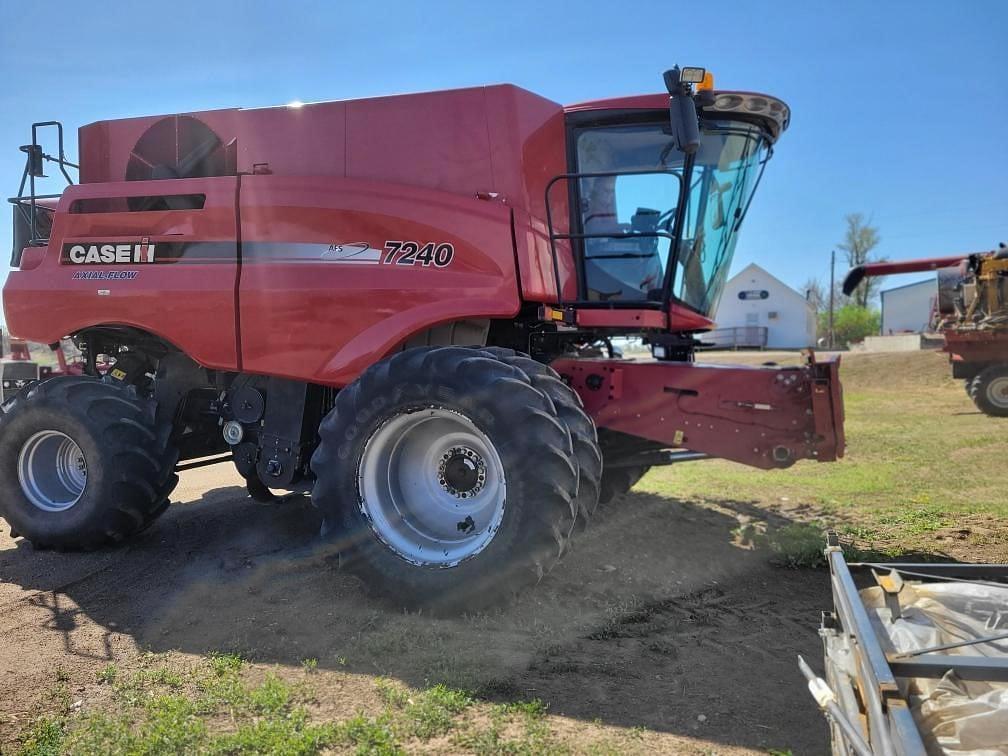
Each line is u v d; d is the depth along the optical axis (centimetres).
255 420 539
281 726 295
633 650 367
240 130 556
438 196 493
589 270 575
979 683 208
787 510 647
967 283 1409
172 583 477
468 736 288
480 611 405
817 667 348
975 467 820
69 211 566
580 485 438
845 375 2170
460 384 411
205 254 524
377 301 486
